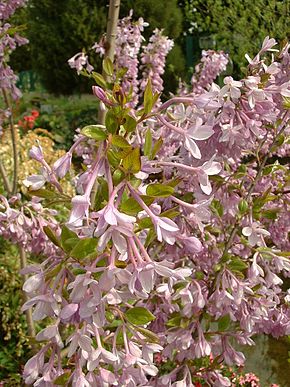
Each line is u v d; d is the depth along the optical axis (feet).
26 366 4.89
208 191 4.93
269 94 6.56
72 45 37.63
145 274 4.14
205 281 7.71
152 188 4.41
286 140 8.18
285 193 8.77
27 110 41.78
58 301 4.45
